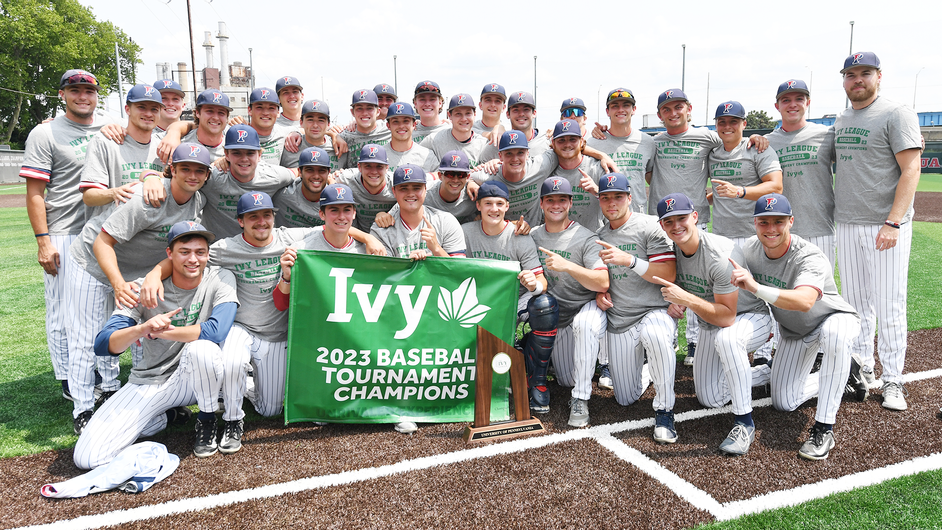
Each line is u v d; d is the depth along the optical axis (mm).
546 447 3639
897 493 3021
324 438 3818
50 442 3816
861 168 4504
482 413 3795
